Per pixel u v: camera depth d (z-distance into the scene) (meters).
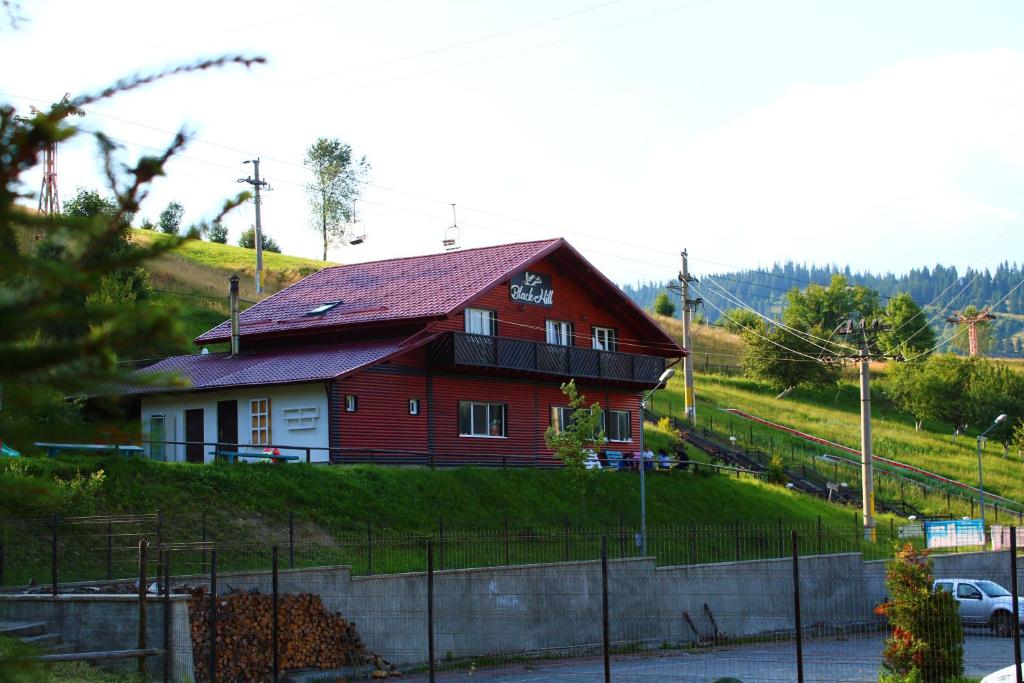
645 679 19.92
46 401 2.94
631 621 25.98
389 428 37.41
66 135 2.96
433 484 33.38
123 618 17.81
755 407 79.00
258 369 38.19
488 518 32.91
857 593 29.19
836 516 47.06
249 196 3.22
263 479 28.78
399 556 26.16
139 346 3.03
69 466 24.53
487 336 40.03
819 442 70.94
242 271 74.81
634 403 49.72
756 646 24.67
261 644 20.00
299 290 47.44
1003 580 36.62
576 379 45.16
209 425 38.16
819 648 23.69
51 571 21.12
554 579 25.16
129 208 3.05
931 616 18.05
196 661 18.84
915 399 83.44
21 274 2.91
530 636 24.41
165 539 24.20
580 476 36.34
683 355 50.97
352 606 22.03
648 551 30.66
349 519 28.86
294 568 22.72
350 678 21.03
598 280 46.59
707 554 31.14
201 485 27.11
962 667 18.22
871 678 19.31
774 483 51.69
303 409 36.06
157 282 60.03
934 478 67.19
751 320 107.88
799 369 86.50
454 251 47.22
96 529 22.86
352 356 37.62
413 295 41.84
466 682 20.58
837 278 125.94
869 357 41.47
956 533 40.22
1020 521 55.03
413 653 22.53
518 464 42.28
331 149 108.00
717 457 57.28
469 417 40.81
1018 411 81.94
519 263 42.78
